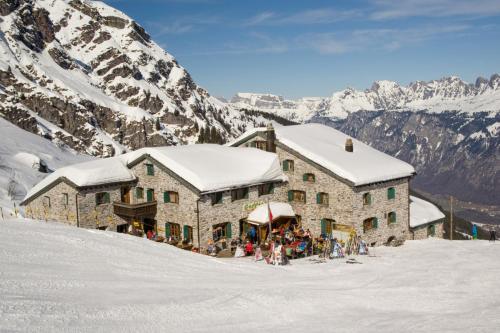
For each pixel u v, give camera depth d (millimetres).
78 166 49875
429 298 20719
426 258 36312
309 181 51031
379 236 49375
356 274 28766
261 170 50250
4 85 152125
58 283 17281
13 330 11430
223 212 46875
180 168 46562
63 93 168875
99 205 49156
